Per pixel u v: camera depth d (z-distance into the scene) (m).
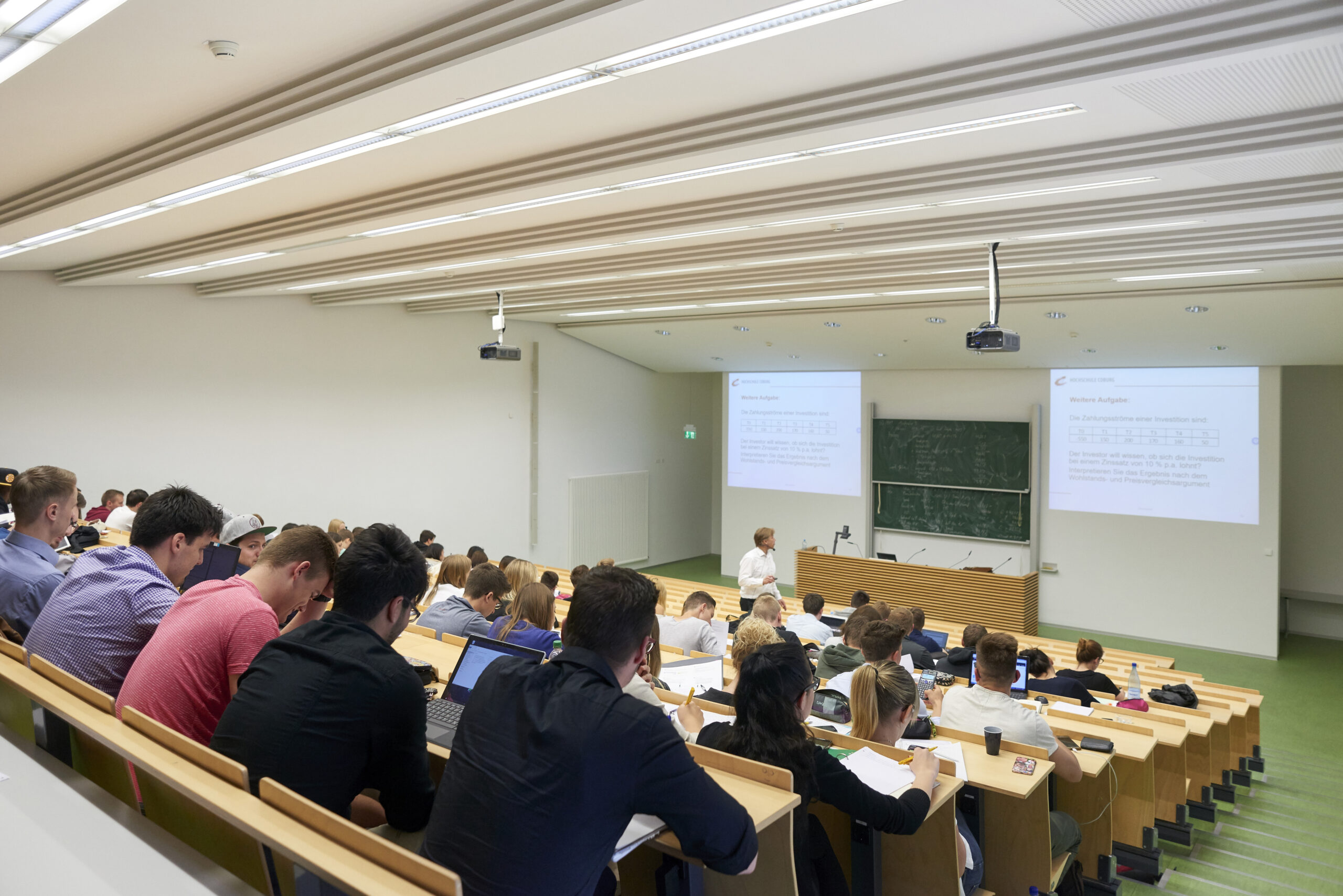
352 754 1.83
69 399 9.70
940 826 2.77
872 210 5.57
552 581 7.27
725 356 15.17
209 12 2.97
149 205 5.79
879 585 13.89
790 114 4.07
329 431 12.19
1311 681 11.20
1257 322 9.78
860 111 3.89
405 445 13.11
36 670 2.30
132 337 10.20
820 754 2.35
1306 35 2.98
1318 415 13.12
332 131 4.08
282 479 11.67
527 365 14.83
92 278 8.96
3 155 4.70
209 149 4.30
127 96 3.82
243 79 3.75
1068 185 4.85
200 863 1.47
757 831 1.80
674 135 4.42
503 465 14.48
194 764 1.70
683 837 1.62
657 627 3.30
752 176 5.17
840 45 3.37
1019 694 6.09
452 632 4.34
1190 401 12.39
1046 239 6.93
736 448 16.66
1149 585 12.82
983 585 12.80
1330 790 7.51
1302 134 3.97
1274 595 11.91
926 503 14.62
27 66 3.29
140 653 2.44
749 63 3.55
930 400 14.51
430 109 3.82
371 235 6.92
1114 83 3.44
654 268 8.07
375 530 2.10
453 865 1.55
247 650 2.16
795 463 15.96
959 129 4.16
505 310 12.84
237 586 2.28
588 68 3.51
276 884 1.55
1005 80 3.54
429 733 2.39
